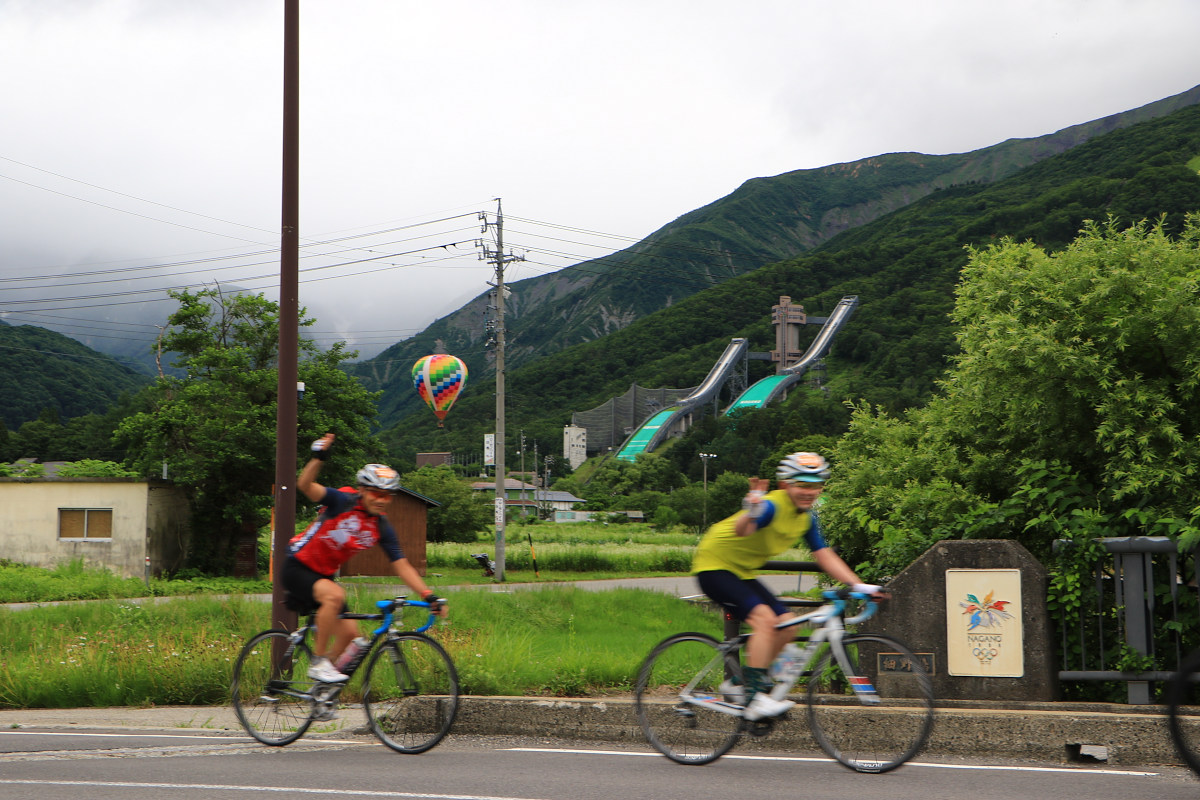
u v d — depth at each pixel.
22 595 25.86
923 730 5.85
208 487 37.88
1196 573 7.23
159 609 16.88
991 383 11.81
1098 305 11.23
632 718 7.34
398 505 42.53
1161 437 10.60
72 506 35.16
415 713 6.84
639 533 111.31
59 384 177.50
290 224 11.09
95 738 7.62
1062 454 11.55
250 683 7.25
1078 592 7.45
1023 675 7.29
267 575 39.50
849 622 6.07
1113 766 6.24
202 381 38.91
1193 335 10.66
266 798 5.36
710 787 5.56
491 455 42.50
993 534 8.54
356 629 6.87
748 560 5.96
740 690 6.03
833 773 5.96
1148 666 7.22
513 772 6.07
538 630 20.34
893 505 12.50
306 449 39.16
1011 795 5.30
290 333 10.94
